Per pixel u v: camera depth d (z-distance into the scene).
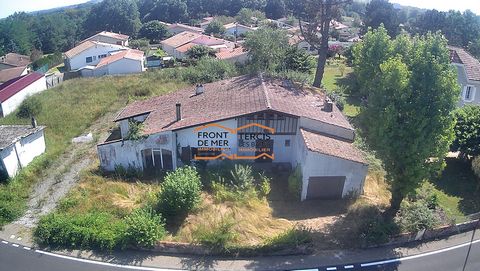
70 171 26.14
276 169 25.78
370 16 91.25
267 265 16.98
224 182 23.47
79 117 36.59
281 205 22.02
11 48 109.06
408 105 18.02
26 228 19.91
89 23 121.06
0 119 36.75
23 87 42.84
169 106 29.97
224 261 17.27
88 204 21.23
